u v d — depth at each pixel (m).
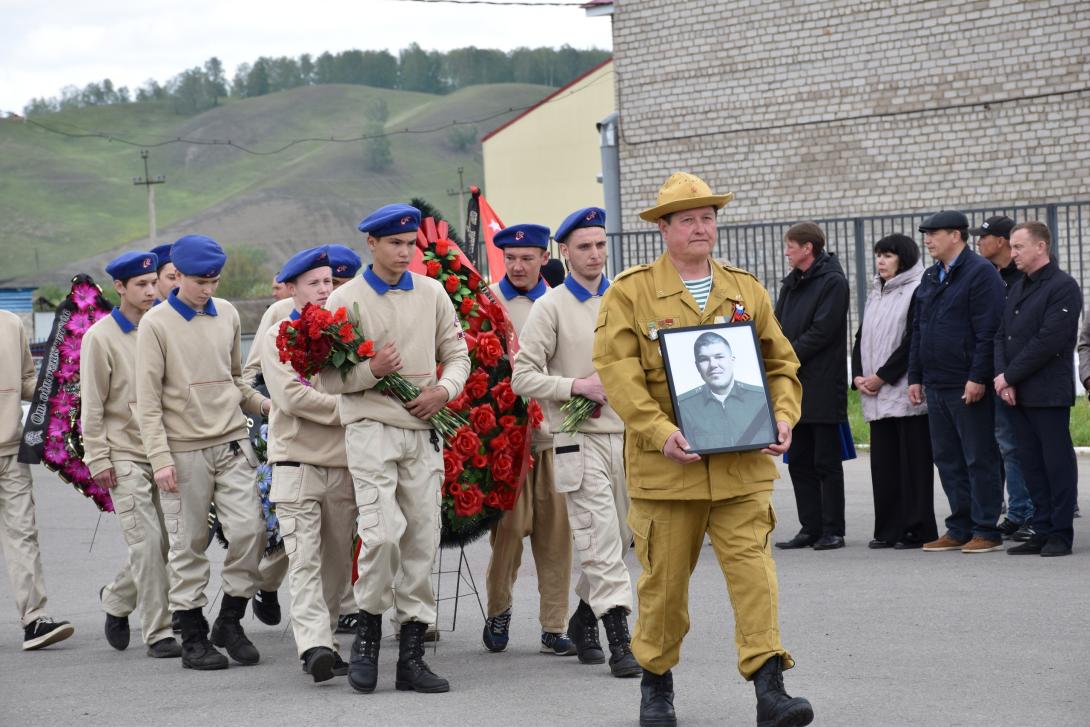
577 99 40.28
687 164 22.91
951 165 20.50
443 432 6.46
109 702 6.36
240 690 6.50
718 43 22.44
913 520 9.49
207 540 7.21
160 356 7.04
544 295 6.88
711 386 5.25
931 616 7.33
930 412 9.27
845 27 21.27
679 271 5.42
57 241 174.38
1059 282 8.74
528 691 6.25
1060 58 19.52
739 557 5.24
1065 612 7.27
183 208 187.62
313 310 6.14
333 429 6.66
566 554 7.05
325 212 164.12
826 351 9.63
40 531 12.13
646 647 5.45
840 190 21.48
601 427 6.60
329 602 6.95
